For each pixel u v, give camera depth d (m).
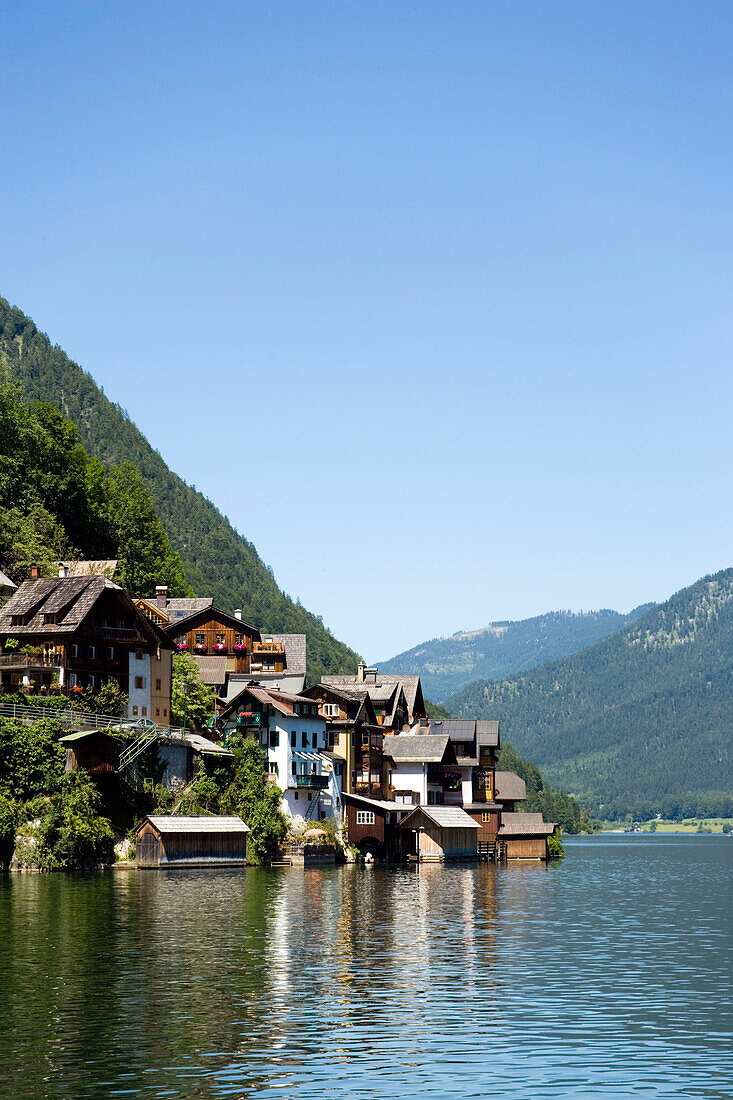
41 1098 31.83
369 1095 32.69
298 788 123.81
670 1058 36.53
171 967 49.34
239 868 106.00
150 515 192.50
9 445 157.75
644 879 121.69
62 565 125.00
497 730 168.00
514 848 154.50
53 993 43.72
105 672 110.94
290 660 171.50
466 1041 38.28
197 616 163.88
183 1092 32.59
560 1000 44.78
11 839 92.06
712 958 56.28
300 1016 41.09
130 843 99.19
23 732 94.75
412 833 141.12
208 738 123.69
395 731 163.75
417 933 62.91
